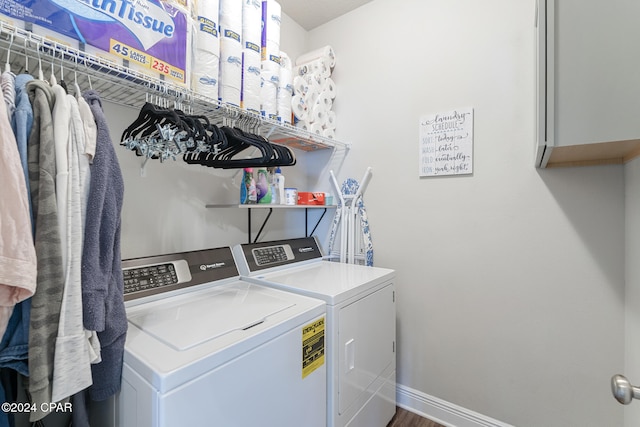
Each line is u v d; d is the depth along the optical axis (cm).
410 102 194
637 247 118
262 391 95
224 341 89
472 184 172
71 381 74
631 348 125
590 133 85
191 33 126
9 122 68
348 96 222
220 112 144
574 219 145
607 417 138
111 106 135
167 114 101
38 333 70
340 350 130
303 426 112
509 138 161
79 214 77
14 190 65
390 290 174
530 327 156
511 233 161
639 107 80
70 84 114
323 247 236
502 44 163
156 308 116
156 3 112
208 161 143
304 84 195
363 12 216
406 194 196
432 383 187
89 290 77
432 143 185
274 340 100
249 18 150
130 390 82
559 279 149
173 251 158
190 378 77
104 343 83
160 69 112
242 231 197
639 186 114
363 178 212
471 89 172
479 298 171
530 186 155
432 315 187
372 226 211
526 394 158
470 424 173
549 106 90
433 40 186
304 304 121
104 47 97
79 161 78
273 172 186
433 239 186
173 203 159
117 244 89
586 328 142
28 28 82
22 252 65
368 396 152
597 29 84
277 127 172
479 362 171
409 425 180
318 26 239
